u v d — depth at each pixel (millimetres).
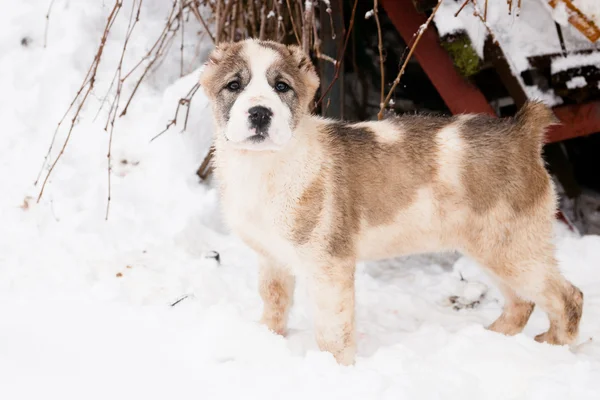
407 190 1789
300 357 1683
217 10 2283
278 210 1729
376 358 1699
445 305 2061
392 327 1945
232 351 1653
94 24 2467
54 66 2389
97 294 1895
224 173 1776
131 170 2283
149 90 2420
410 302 2025
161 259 2086
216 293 1994
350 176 1770
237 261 2133
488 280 2131
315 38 2152
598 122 2199
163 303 1906
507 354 1706
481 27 2066
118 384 1575
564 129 2191
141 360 1634
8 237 2090
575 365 1654
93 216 2168
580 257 2170
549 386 1595
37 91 2357
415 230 1815
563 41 2145
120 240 2137
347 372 1618
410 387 1574
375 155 1786
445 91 2176
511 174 1791
